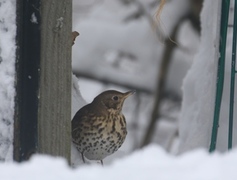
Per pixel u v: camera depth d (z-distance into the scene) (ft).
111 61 60.44
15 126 27.22
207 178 17.67
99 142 32.71
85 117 32.48
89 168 18.75
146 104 64.95
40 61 27.22
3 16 27.17
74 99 33.88
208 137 33.78
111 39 59.47
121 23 59.93
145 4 59.11
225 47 32.65
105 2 60.39
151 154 19.29
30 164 18.84
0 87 27.27
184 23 56.90
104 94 33.19
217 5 33.68
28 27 27.09
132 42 59.41
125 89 61.62
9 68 27.17
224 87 33.63
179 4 56.24
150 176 17.83
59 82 27.58
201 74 36.19
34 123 27.30
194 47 57.88
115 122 33.06
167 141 63.26
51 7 27.25
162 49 58.90
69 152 27.99
